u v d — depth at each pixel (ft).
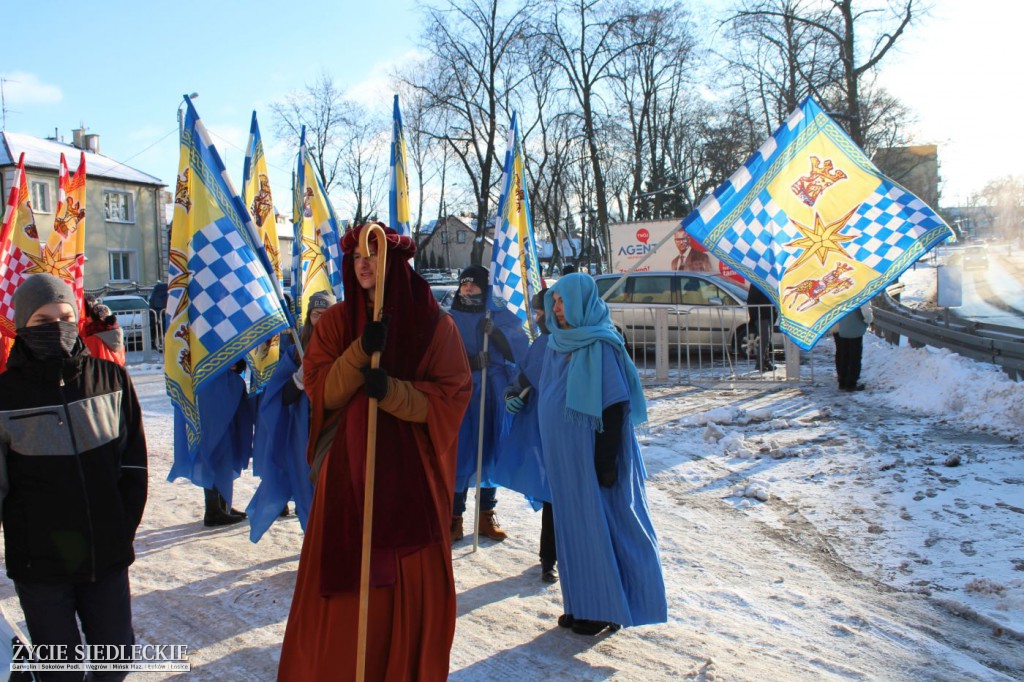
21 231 19.71
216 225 16.33
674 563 16.38
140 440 10.09
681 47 118.11
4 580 15.98
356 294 9.64
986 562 15.37
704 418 29.07
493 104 114.42
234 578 15.98
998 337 32.86
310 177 23.36
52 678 9.36
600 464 12.81
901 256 17.93
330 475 9.39
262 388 18.57
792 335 18.38
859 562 16.11
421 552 9.42
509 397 16.14
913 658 12.22
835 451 24.04
